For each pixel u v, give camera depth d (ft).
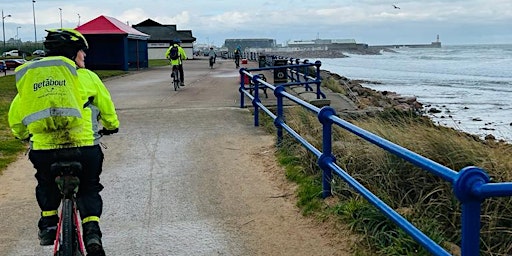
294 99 25.54
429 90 119.55
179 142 33.42
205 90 66.28
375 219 17.47
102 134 14.60
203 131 36.78
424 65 276.00
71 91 13.02
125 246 17.87
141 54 133.18
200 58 249.34
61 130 12.95
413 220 17.54
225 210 21.07
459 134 32.73
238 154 29.99
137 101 54.65
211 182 24.84
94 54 119.34
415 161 12.46
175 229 19.25
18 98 13.50
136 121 41.22
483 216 17.57
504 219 17.83
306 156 25.73
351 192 20.31
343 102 55.06
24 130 13.91
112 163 28.48
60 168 12.65
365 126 29.55
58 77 13.00
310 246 17.37
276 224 19.39
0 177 25.93
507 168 22.74
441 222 18.22
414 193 20.88
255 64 153.28
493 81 151.12
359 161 23.11
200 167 27.48
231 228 19.22
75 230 13.14
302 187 22.40
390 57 483.92
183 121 40.93
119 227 19.54
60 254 12.79
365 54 644.27
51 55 13.64
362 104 61.36
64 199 12.99
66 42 13.56
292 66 54.80
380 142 14.88
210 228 19.26
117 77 95.55
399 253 15.57
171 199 22.53
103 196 23.00
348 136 28.27
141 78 92.68
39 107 12.80
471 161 23.41
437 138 25.29
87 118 13.35
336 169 19.51
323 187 20.85
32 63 13.17
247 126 38.47
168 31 241.76
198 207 21.49
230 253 17.16
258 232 18.76
